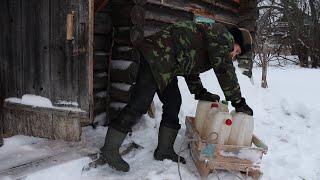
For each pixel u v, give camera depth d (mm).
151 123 4434
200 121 3607
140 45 3279
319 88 8336
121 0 4258
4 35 3652
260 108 6148
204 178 3254
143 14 4332
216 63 3152
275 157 4059
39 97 3553
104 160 3375
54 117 3484
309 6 20422
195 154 3566
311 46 19078
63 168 3102
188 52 3201
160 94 3572
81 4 3191
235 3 7945
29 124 3656
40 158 3256
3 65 3705
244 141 3309
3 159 3234
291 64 20047
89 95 3279
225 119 3215
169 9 5711
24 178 2881
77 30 3234
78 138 3396
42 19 3412
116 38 4367
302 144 4562
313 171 3764
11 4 3568
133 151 3764
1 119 3785
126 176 3250
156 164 3523
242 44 3320
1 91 3748
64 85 3389
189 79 3734
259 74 10984
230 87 3205
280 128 5227
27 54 3559
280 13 20609
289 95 7152
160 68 3148
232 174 3406
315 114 5824
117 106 4375
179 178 3303
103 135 4039
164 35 3207
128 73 4270
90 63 3242
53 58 3410
